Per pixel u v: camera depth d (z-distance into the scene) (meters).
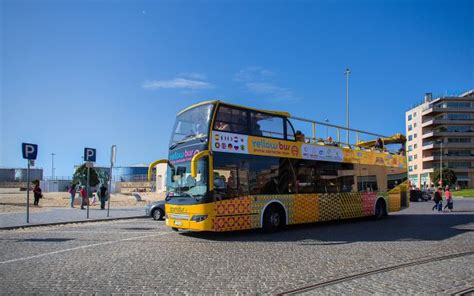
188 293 6.36
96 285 6.86
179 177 13.59
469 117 106.44
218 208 12.63
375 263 8.67
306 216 15.60
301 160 15.80
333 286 6.75
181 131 14.00
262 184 14.12
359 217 18.94
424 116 112.19
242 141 13.73
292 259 9.17
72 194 30.23
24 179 99.31
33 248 10.82
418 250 10.38
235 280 7.18
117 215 22.22
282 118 15.40
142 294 6.32
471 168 106.38
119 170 106.62
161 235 13.63
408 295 6.23
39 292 6.44
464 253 9.91
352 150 18.52
